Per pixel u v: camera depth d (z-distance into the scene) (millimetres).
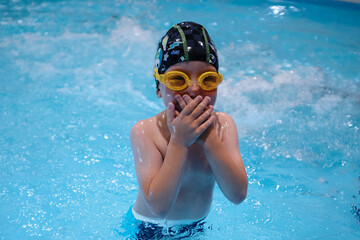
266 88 4652
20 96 4340
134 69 5078
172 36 2035
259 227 2574
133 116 4098
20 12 6762
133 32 6125
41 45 5582
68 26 6270
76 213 2736
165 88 2035
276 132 3836
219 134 2225
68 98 4359
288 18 6965
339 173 3256
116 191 2998
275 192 3002
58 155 3422
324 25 6707
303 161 3416
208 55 1991
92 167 3283
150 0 7637
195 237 2355
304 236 2510
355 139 3727
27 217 2684
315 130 3869
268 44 5855
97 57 5332
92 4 7336
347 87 4723
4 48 5426
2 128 3766
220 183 2010
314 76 4961
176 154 1949
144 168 2076
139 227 2396
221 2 7637
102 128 3863
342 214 2740
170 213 2270
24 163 3287
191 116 1937
